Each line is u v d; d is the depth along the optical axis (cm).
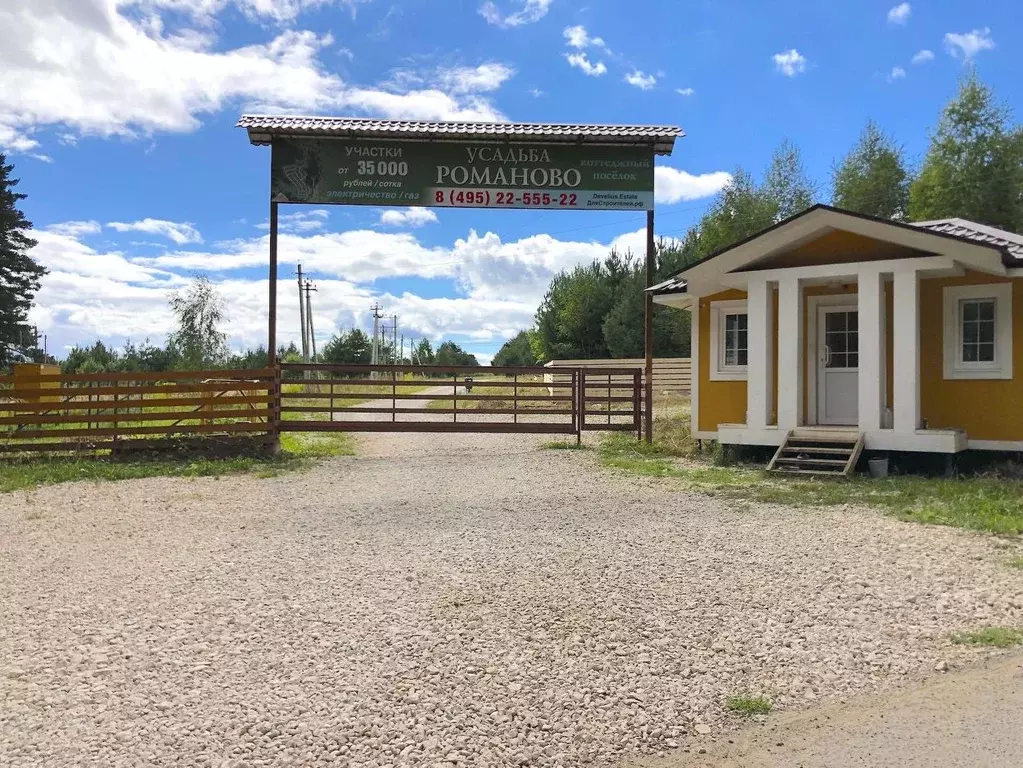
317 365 1577
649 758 367
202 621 557
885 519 888
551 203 1570
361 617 560
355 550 768
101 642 520
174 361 4150
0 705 423
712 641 505
